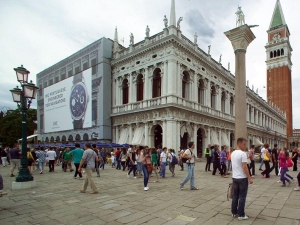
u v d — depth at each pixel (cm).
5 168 2497
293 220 652
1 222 677
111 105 3825
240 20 1719
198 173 1833
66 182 1397
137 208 797
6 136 5794
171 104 2872
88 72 3972
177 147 2952
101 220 680
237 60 1698
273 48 10094
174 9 3105
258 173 1819
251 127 5441
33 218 710
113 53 3891
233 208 686
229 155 1931
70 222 668
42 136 5181
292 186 1201
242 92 1647
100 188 1184
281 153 1223
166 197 958
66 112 4425
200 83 3738
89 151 1075
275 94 9894
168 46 3056
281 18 10025
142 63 3397
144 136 3266
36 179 1538
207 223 641
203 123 3562
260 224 626
